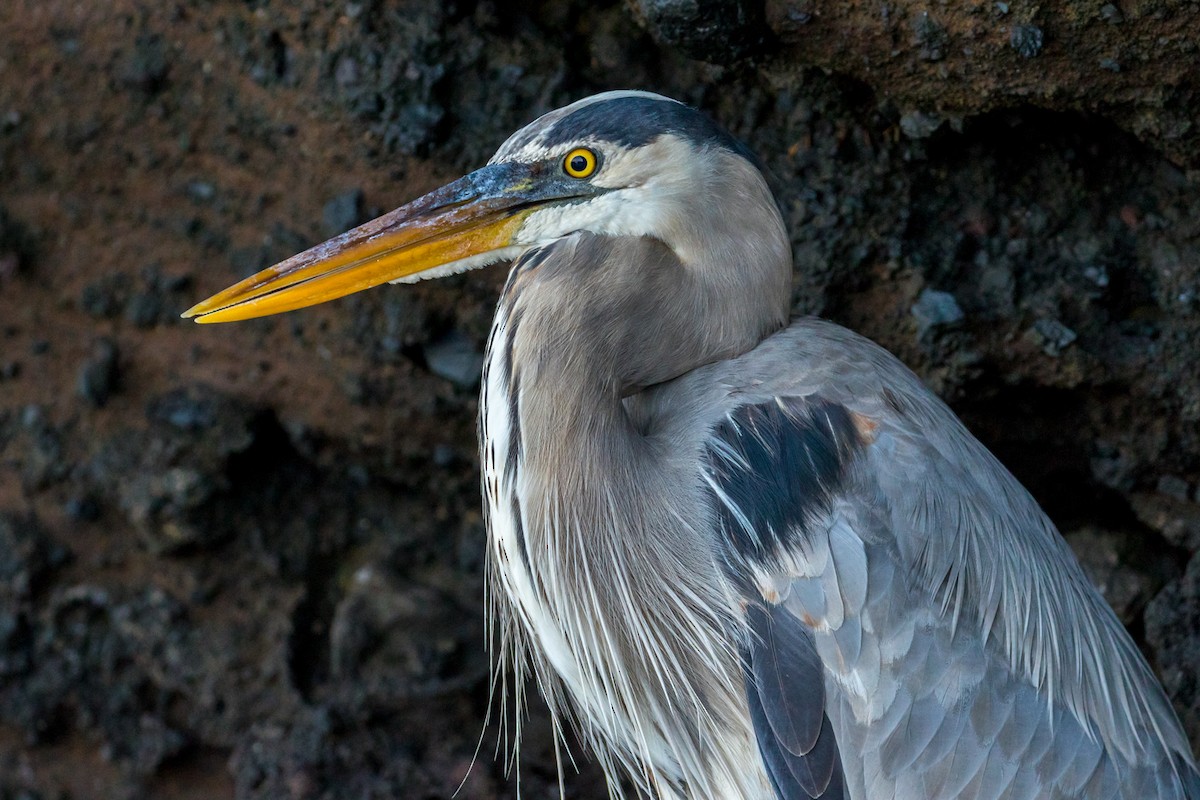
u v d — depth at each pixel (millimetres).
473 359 7914
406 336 7863
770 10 6512
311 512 8742
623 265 5402
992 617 5340
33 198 8273
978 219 7219
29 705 8805
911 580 5234
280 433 8633
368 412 8312
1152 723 5812
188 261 8211
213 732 8703
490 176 5516
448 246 5531
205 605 8680
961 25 6188
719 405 5480
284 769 8508
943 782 5082
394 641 8477
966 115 6664
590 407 5316
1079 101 6371
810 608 5172
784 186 7297
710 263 5473
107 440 8531
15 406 8617
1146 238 7074
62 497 8664
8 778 8961
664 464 5453
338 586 8766
